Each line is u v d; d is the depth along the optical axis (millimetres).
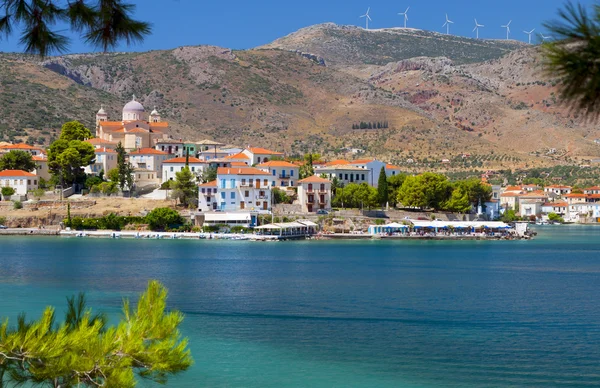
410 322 87812
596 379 62969
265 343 76438
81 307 25625
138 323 25000
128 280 126000
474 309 96938
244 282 124438
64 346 23062
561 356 70875
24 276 131000
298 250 189250
